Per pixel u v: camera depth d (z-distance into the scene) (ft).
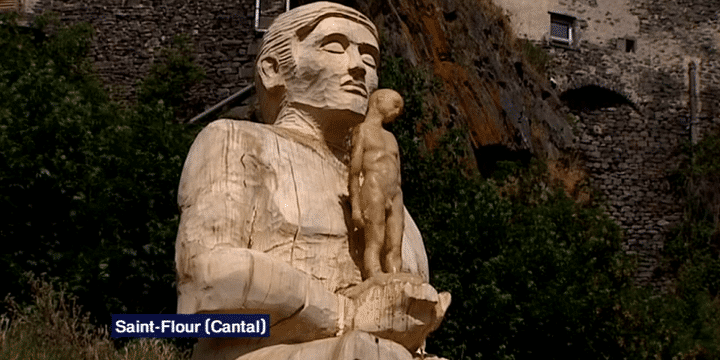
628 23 84.89
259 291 10.41
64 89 40.93
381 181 11.71
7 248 33.50
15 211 33.94
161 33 63.72
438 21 67.46
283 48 12.78
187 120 61.21
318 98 12.41
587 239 58.39
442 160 47.83
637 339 48.67
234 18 63.46
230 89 61.87
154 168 37.60
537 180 68.49
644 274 76.33
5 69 43.88
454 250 41.29
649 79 83.87
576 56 82.17
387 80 47.01
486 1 78.84
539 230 47.91
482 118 66.90
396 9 66.03
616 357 45.34
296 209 11.51
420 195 44.88
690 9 86.74
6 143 34.78
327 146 12.49
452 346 38.47
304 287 10.66
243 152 11.53
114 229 35.09
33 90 38.37
